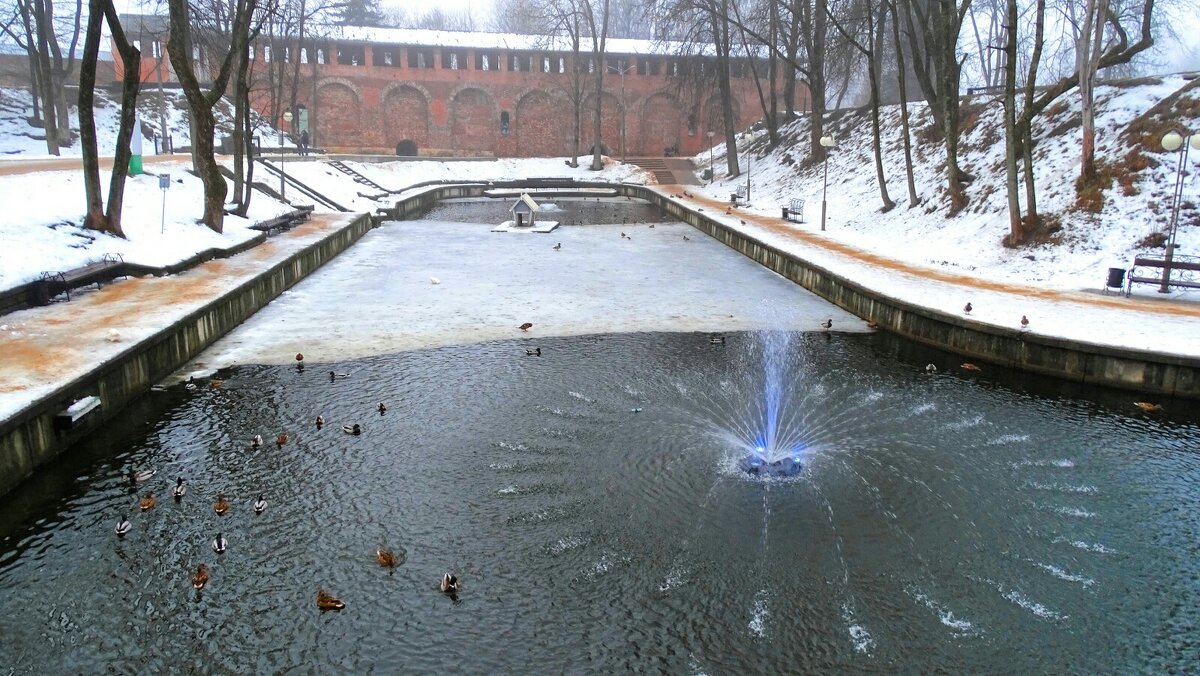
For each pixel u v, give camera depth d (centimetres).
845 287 1697
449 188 4653
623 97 5609
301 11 4338
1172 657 592
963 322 1337
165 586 660
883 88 5266
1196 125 1827
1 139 3700
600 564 702
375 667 571
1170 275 1603
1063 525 780
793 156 3991
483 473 870
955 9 2248
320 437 959
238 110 2384
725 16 3897
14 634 599
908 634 616
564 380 1184
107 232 1667
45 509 778
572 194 4825
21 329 1139
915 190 2514
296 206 2956
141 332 1130
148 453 906
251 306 1558
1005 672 574
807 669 576
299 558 702
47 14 3728
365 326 1482
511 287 1888
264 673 562
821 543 743
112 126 4269
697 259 2373
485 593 658
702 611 641
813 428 1020
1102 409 1096
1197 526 780
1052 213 1922
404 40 5253
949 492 846
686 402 1102
